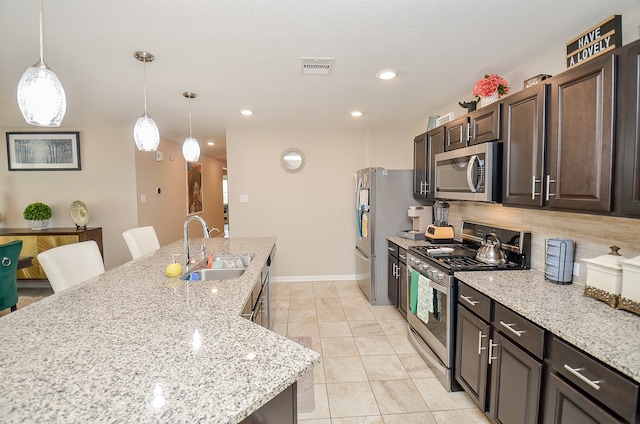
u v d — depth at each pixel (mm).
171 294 1602
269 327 2914
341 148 4770
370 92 2898
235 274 2318
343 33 1817
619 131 1269
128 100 3066
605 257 1554
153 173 4969
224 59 2146
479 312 1844
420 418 1932
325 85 2697
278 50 2023
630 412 996
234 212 4723
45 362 957
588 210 1421
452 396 2139
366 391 2191
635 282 1383
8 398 787
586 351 1134
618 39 1388
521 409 1500
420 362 2555
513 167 1924
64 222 4457
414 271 2711
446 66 2314
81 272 2039
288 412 1017
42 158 4391
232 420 738
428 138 3176
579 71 1441
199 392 821
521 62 2246
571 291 1715
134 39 1853
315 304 3844
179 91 2805
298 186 4762
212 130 4711
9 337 1123
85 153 4402
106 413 739
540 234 2121
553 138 1609
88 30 1738
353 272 4914
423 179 3301
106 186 4426
